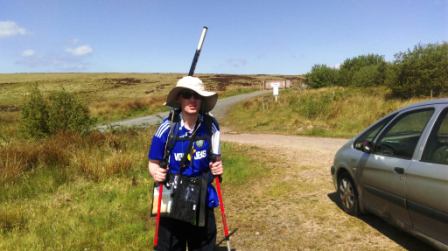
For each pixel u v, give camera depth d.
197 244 3.41
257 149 12.41
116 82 85.81
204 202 3.24
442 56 26.41
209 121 3.31
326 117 20.33
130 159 8.95
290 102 26.77
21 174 8.02
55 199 6.79
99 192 7.13
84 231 5.32
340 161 5.87
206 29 3.60
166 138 3.25
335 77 49.66
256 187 7.75
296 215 5.97
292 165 9.61
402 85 27.00
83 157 8.82
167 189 3.26
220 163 3.33
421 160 4.08
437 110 4.20
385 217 4.83
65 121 12.12
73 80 90.94
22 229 5.40
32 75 110.38
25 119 12.34
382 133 5.00
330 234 5.18
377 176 4.84
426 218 3.97
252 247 4.96
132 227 5.46
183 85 3.14
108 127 13.16
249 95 47.84
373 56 51.59
